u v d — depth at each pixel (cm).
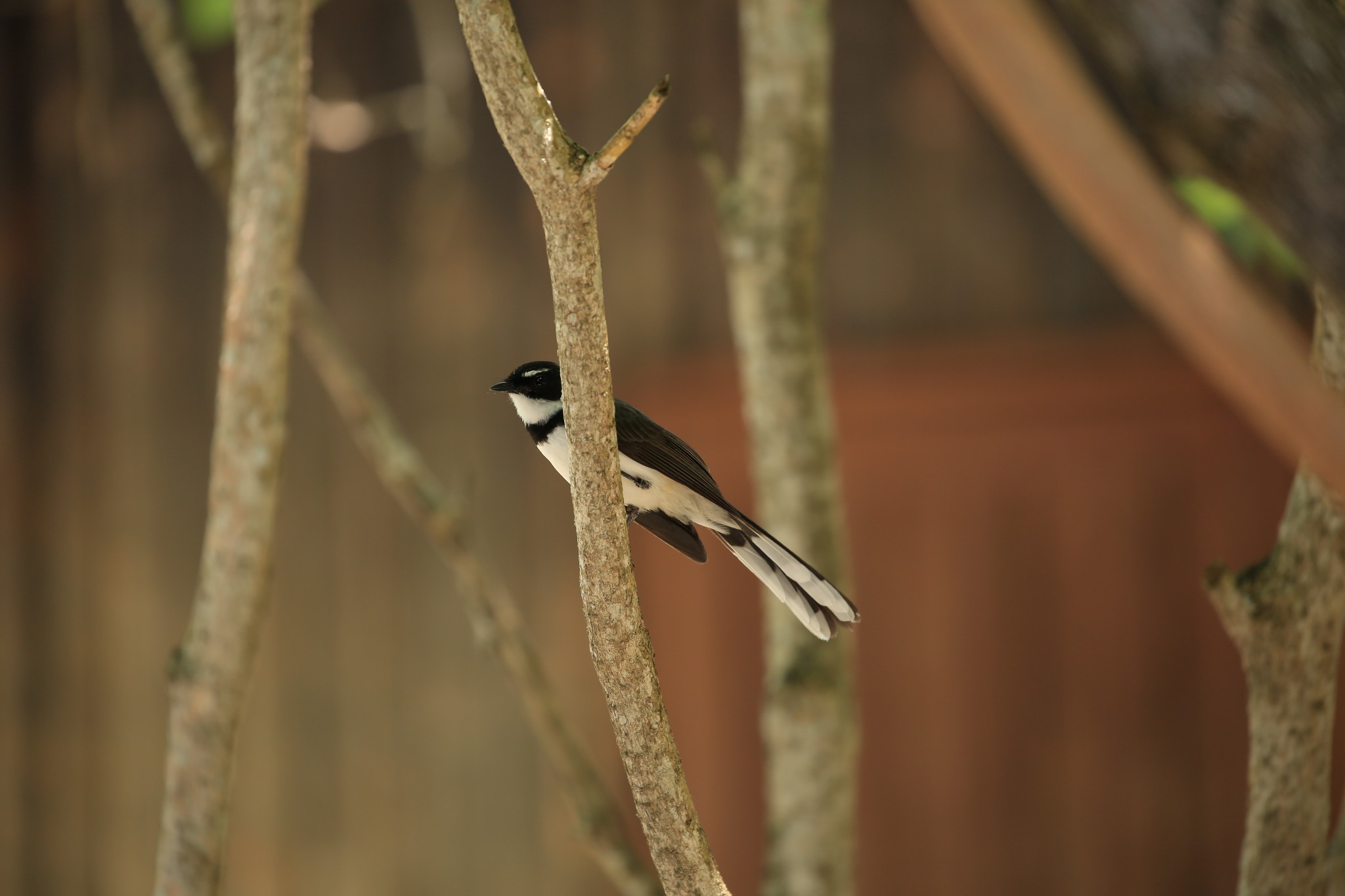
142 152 1492
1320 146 242
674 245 1291
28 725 1484
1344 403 291
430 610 1359
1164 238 288
